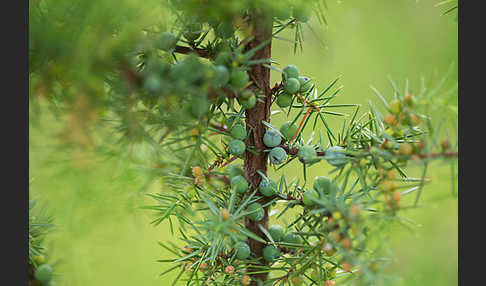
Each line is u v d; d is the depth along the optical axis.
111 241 0.62
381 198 0.60
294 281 0.62
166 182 0.63
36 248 0.62
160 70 0.58
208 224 0.59
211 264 0.61
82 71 0.57
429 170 0.61
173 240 0.85
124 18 0.57
